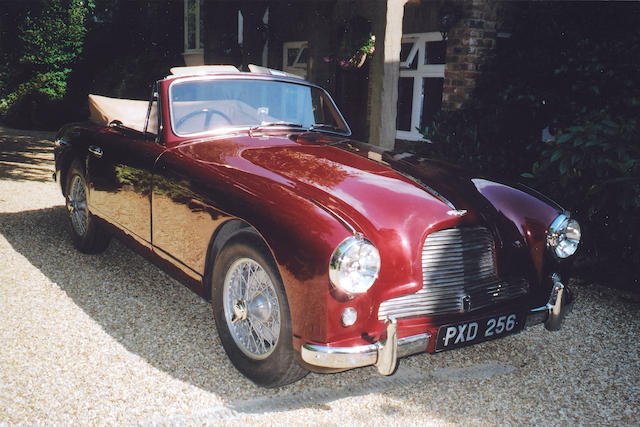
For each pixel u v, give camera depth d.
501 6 6.62
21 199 6.91
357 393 2.83
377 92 5.93
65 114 16.64
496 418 2.65
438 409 2.71
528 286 2.95
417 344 2.54
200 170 3.10
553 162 4.46
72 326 3.40
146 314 3.65
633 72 5.70
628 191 3.89
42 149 12.04
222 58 10.91
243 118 3.77
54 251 4.87
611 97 5.86
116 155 3.91
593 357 3.31
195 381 2.86
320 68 8.32
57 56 16.53
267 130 3.75
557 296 2.96
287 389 2.85
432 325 2.61
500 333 2.82
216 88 3.76
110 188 4.02
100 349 3.13
